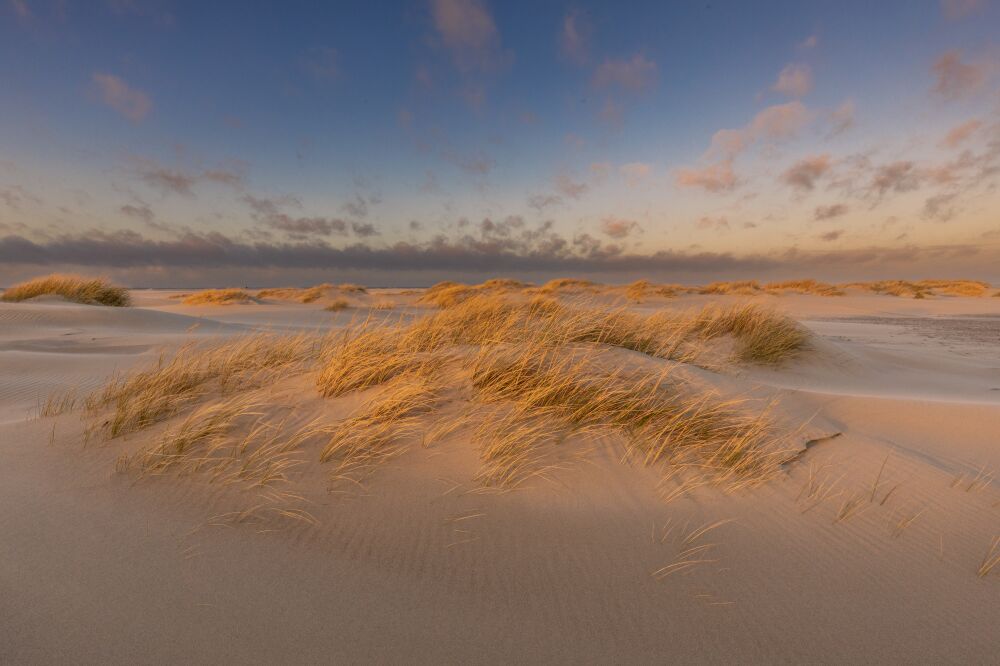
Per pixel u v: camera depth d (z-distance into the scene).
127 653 1.75
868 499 3.18
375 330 5.32
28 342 9.49
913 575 2.44
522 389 4.10
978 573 2.47
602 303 7.48
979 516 3.01
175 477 3.05
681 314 9.85
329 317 21.25
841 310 25.42
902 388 7.62
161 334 11.43
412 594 2.17
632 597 2.21
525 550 2.51
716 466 3.45
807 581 2.36
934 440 4.52
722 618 2.10
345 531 2.60
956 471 3.74
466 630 1.98
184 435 3.41
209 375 4.80
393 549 2.47
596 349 5.18
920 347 12.52
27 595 2.00
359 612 2.04
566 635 1.98
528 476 3.14
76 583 2.09
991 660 1.91
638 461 3.40
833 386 7.54
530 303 7.16
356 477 3.08
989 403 6.07
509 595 2.19
